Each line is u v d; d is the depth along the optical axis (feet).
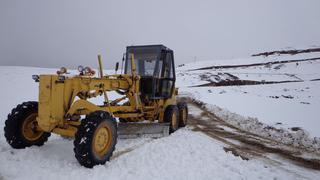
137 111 22.81
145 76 25.03
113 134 15.76
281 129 30.50
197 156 17.54
